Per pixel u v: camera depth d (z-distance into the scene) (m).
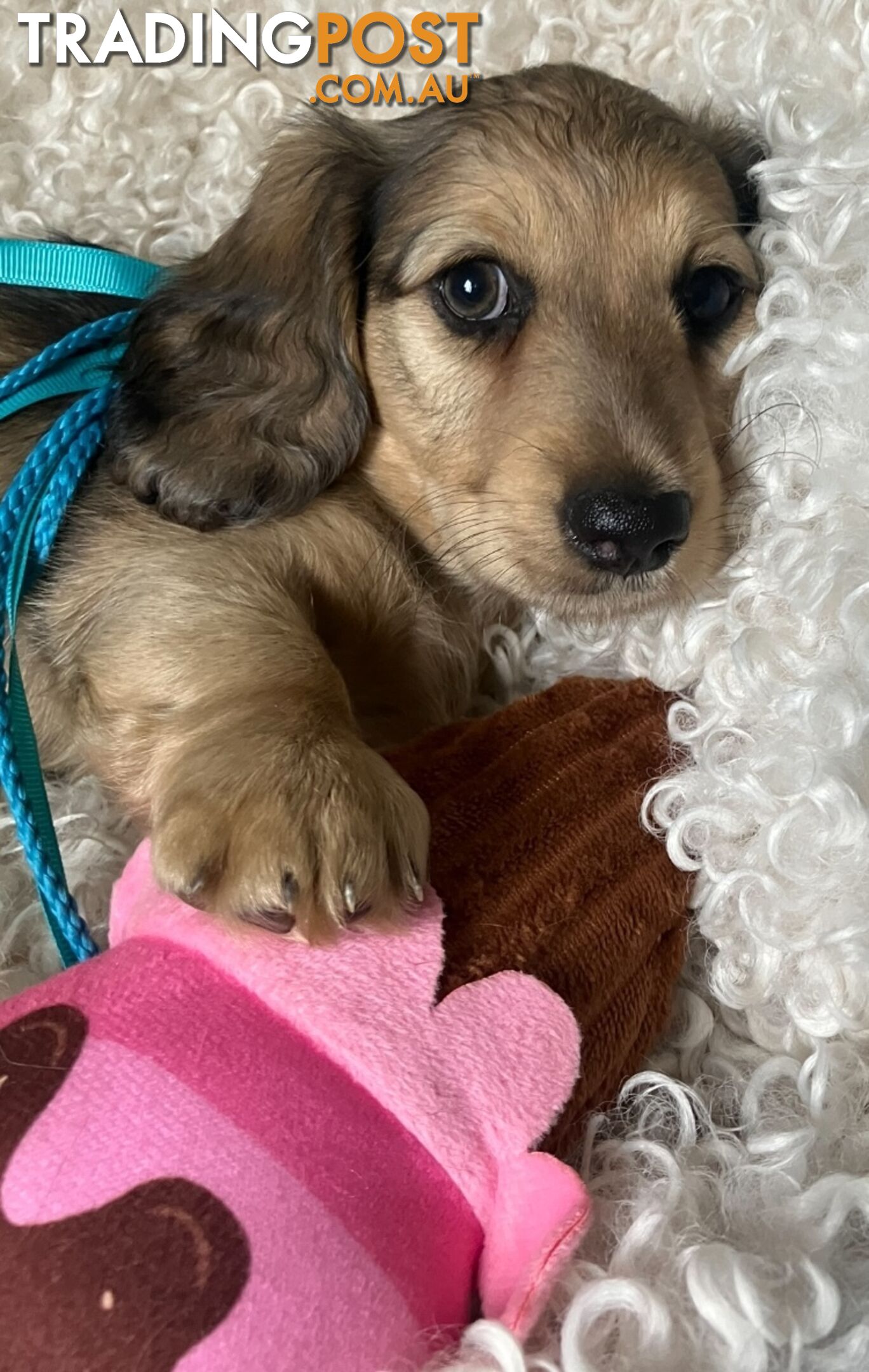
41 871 0.16
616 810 0.16
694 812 0.16
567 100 0.20
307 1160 0.11
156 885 0.14
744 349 0.19
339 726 0.16
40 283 0.23
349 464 0.21
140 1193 0.11
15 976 0.19
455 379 0.20
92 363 0.22
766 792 0.16
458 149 0.20
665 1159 0.14
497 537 0.19
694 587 0.18
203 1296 0.10
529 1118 0.12
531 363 0.19
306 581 0.20
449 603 0.22
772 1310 0.12
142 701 0.18
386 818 0.14
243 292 0.21
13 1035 0.12
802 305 0.18
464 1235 0.12
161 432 0.20
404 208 0.20
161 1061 0.12
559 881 0.15
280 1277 0.10
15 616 0.18
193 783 0.15
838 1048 0.16
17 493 0.19
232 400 0.20
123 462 0.20
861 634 0.16
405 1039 0.12
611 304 0.19
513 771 0.17
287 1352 0.10
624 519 0.17
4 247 0.24
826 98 0.20
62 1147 0.11
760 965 0.16
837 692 0.16
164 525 0.20
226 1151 0.11
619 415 0.18
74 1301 0.10
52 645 0.20
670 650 0.19
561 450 0.18
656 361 0.19
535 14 0.29
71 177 0.31
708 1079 0.17
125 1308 0.10
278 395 0.20
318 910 0.13
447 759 0.17
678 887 0.16
